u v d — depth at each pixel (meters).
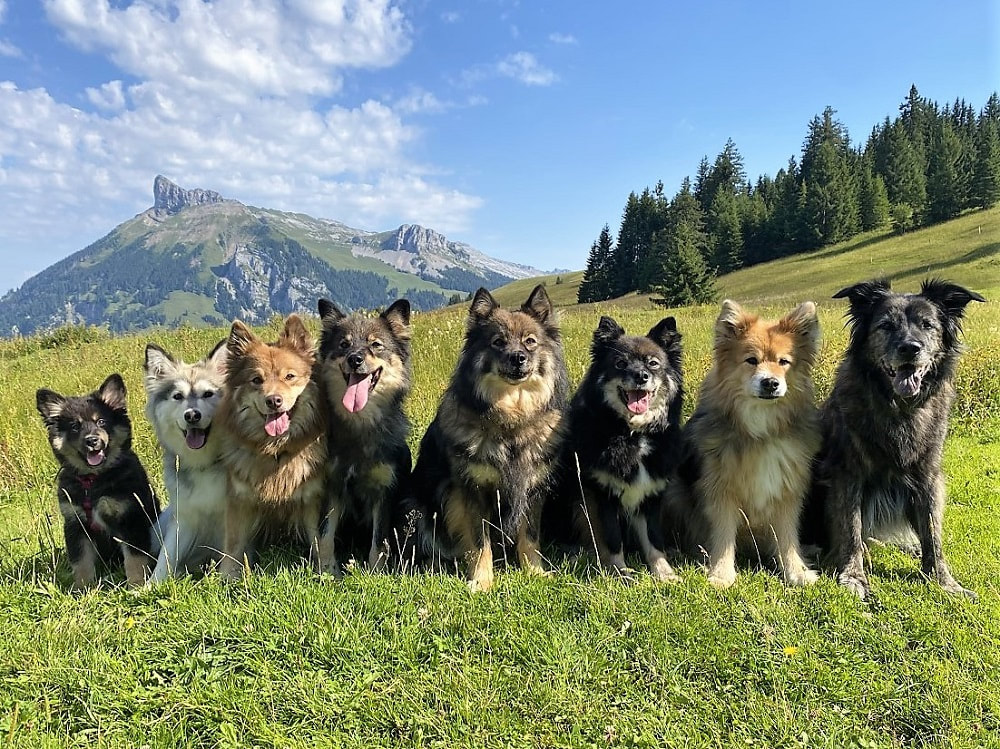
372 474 1.79
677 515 1.94
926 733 1.17
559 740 1.14
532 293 1.87
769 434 1.71
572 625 1.39
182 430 1.75
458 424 1.72
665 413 1.77
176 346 4.83
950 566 1.71
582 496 1.80
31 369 4.29
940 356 1.62
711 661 1.29
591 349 1.89
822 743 1.13
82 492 1.78
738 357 1.74
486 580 1.67
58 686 1.23
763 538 1.82
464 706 1.19
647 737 1.14
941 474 1.67
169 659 1.28
